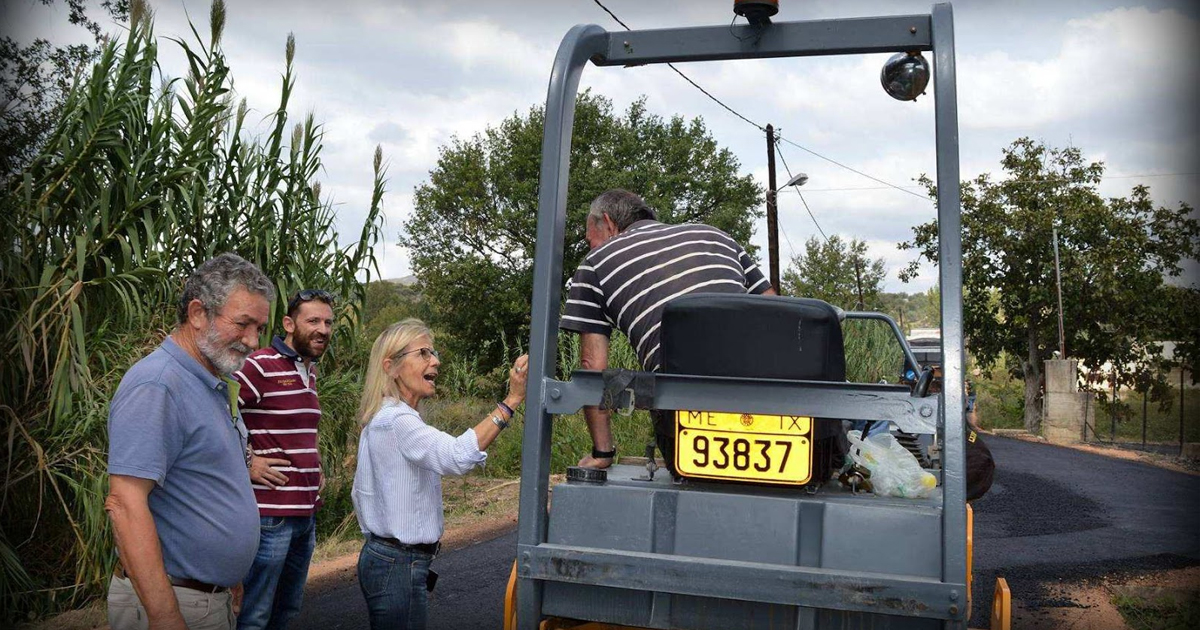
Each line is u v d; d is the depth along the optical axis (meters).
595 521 3.38
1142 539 9.22
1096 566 7.96
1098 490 13.09
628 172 43.53
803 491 3.46
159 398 3.08
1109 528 9.89
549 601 3.38
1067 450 20.86
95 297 6.96
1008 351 34.94
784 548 3.23
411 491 3.96
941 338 3.02
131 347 6.91
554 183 3.46
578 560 3.27
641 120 47.06
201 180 7.50
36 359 6.53
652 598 3.30
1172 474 15.47
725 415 3.46
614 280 4.00
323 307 4.77
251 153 8.11
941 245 3.05
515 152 43.41
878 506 3.16
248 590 4.41
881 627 3.10
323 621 6.08
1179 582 7.32
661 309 3.88
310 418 4.65
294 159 8.30
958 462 2.99
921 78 3.69
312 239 8.41
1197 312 30.47
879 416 3.09
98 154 7.01
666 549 3.32
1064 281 31.95
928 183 35.28
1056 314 32.28
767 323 3.32
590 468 3.55
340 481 9.20
